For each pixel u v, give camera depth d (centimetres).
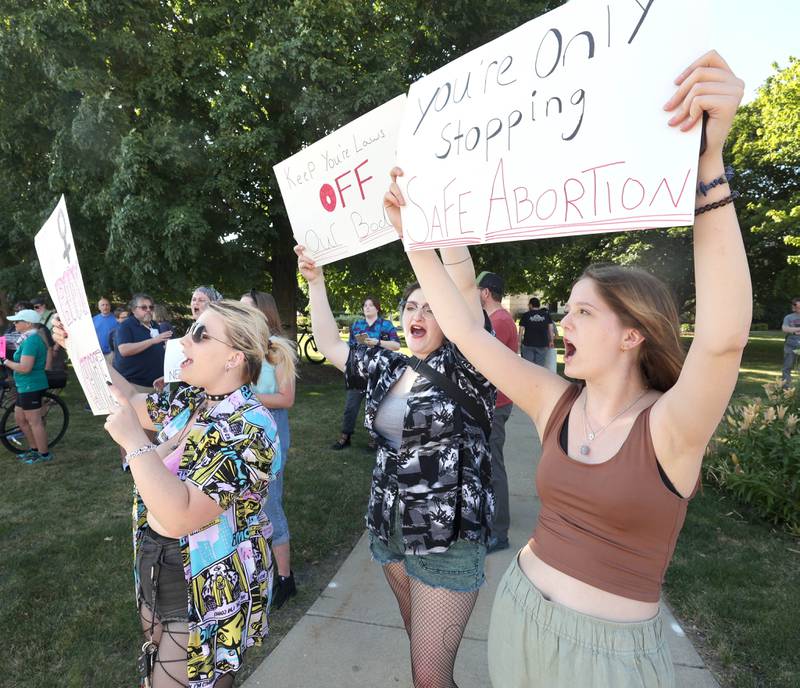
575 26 116
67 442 618
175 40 877
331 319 252
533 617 123
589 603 118
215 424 160
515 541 373
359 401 586
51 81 817
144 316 498
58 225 165
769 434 448
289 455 561
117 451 585
